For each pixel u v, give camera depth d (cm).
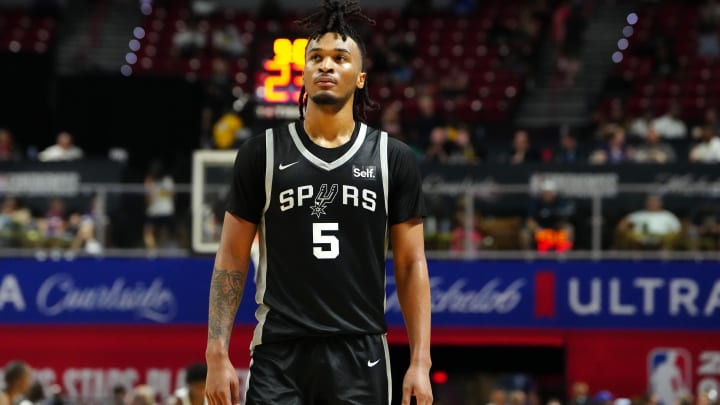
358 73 640
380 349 629
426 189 2106
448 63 3375
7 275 2111
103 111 2662
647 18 3497
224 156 2058
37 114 2808
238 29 3562
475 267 2091
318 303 619
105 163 2164
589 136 2891
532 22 3444
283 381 616
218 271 637
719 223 2083
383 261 637
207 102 2656
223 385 622
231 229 638
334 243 623
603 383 2105
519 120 3186
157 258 2108
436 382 2381
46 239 2119
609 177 2097
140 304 2108
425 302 638
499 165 2116
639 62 3284
